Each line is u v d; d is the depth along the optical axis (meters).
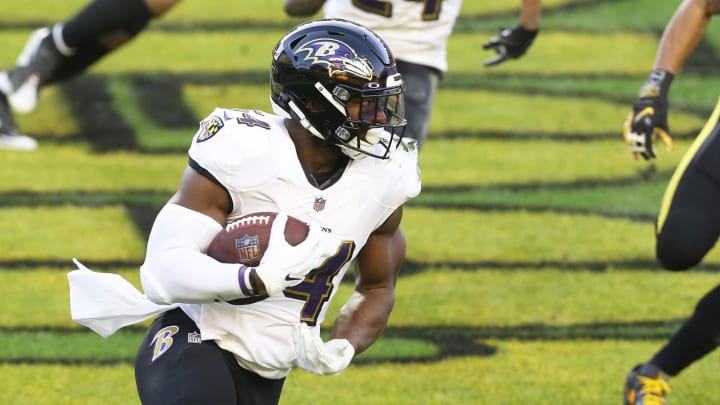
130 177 25.55
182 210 9.62
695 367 17.03
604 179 25.89
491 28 35.16
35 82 26.67
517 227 23.08
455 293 19.94
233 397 9.91
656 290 20.12
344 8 16.70
